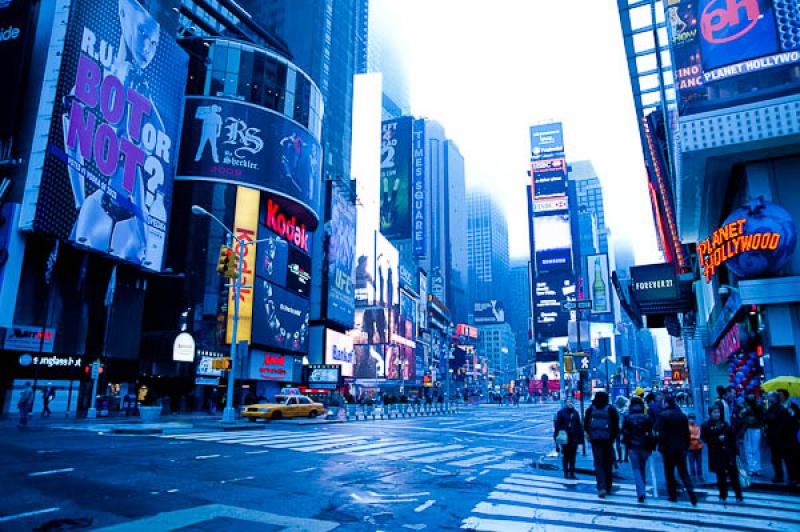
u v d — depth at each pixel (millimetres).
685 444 9391
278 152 53844
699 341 33375
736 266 17812
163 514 7387
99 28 35844
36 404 31172
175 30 47344
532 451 18125
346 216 79312
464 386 152250
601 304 168500
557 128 192375
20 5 32938
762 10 17828
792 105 16781
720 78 17984
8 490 8562
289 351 55906
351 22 114938
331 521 7434
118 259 37219
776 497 10070
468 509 8562
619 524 7711
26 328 30828
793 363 16844
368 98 124812
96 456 12836
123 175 37594
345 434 22594
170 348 44500
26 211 30562
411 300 121000
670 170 27891
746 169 18547
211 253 47312
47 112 31766
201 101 50406
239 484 9906
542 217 185125
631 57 35062
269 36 82250
